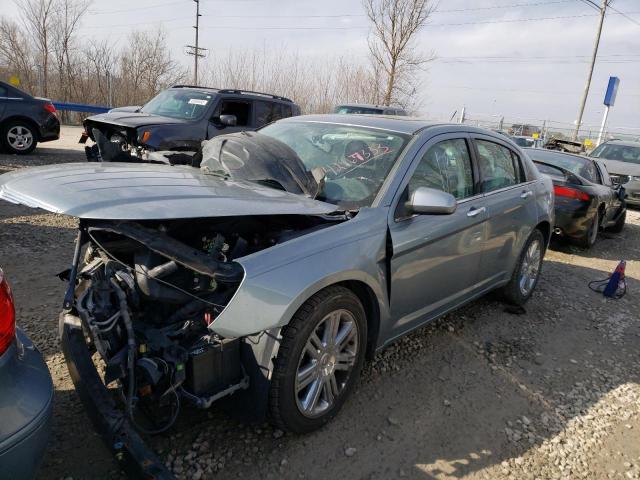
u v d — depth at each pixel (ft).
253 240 9.06
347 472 8.17
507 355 12.87
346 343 9.10
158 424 7.66
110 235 8.71
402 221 9.95
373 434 9.18
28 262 15.21
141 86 88.43
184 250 7.30
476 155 12.87
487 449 9.14
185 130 26.73
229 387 7.73
